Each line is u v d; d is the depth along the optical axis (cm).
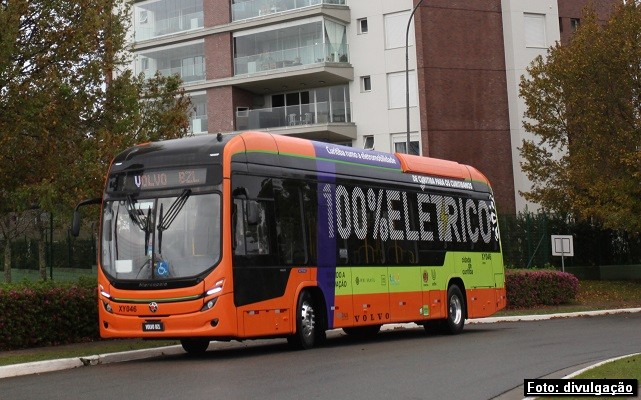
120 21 2095
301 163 1689
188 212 1505
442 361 1433
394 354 1563
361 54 4662
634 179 3578
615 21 3697
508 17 4653
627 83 3650
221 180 1498
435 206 2114
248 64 4791
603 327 2273
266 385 1138
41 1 1900
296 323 1625
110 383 1212
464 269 2198
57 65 1933
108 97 2056
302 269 1644
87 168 1908
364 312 1805
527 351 1605
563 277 3262
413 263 1991
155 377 1263
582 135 3838
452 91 4531
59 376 1346
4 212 1973
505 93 4638
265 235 1563
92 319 1900
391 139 4569
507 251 3991
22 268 3631
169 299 1479
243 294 1498
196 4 4991
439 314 2070
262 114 4769
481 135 4572
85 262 3297
